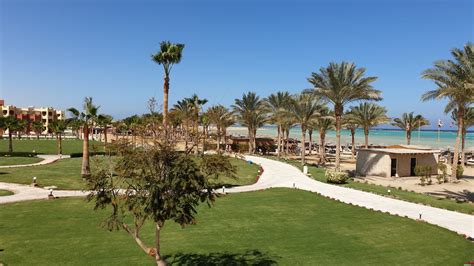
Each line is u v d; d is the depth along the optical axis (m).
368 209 26.30
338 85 44.19
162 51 40.44
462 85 37.03
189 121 19.64
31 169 45.00
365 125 69.94
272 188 35.22
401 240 19.55
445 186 40.53
